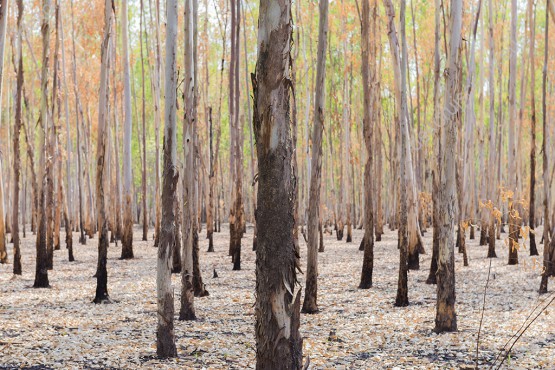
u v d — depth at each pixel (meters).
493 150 23.42
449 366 8.08
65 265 21.77
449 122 9.93
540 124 41.47
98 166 13.62
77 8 30.22
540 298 13.41
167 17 8.87
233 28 22.28
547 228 14.60
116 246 29.27
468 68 20.81
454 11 9.97
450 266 10.14
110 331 10.52
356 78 34.50
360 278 17.31
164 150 8.75
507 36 35.06
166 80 8.74
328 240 33.69
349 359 8.56
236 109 22.11
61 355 8.77
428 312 12.04
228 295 14.56
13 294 14.70
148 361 8.50
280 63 5.11
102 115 13.62
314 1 28.81
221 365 8.29
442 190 10.12
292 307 5.18
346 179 31.95
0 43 12.97
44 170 15.80
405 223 12.74
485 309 12.30
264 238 5.18
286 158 5.18
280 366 5.14
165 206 8.76
